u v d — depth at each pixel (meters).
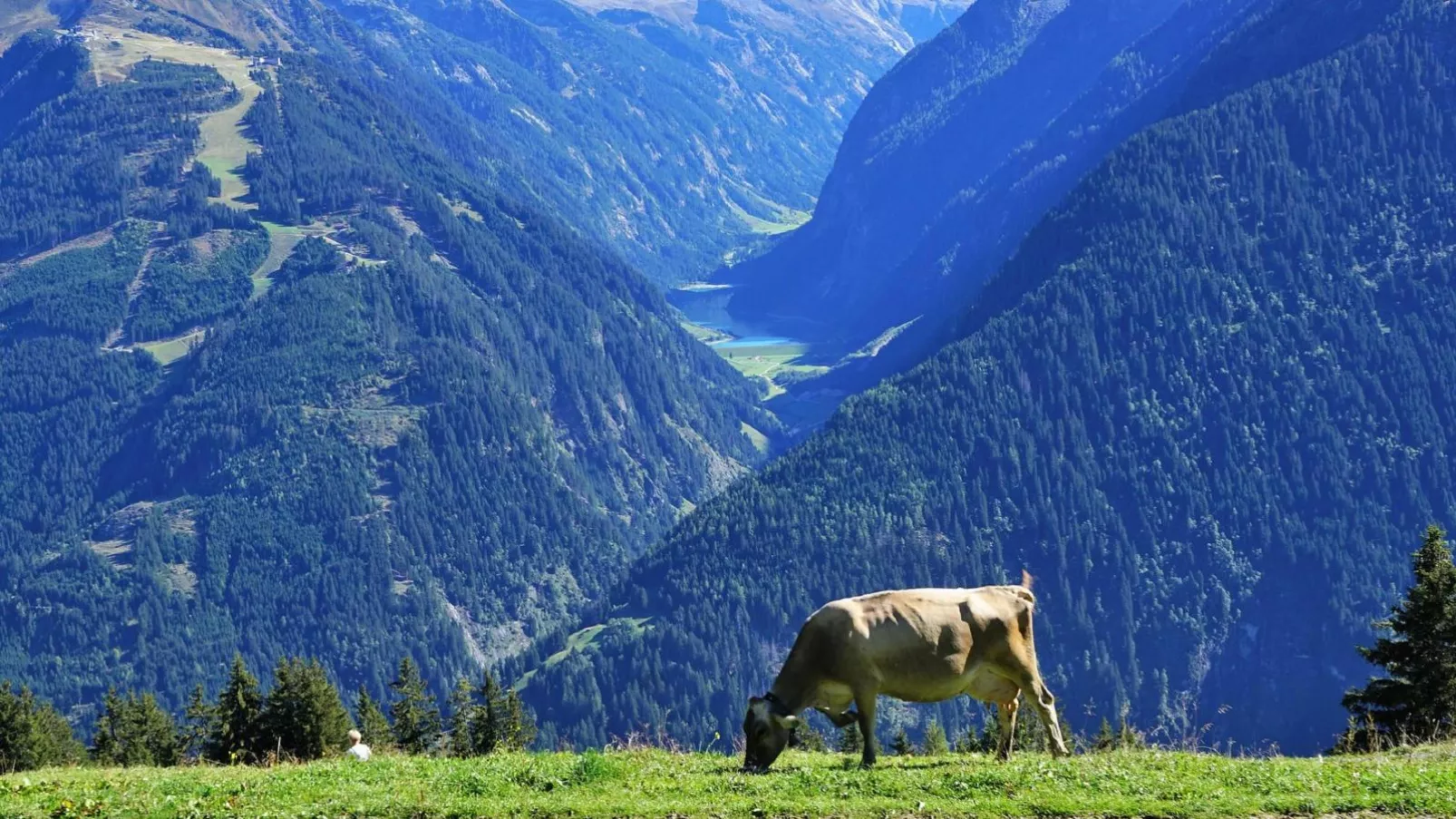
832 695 23.05
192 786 22.53
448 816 20.52
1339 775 21.19
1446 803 19.62
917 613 22.78
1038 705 23.22
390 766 24.11
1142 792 20.52
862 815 19.84
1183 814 19.62
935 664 22.70
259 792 21.84
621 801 20.67
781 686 23.00
